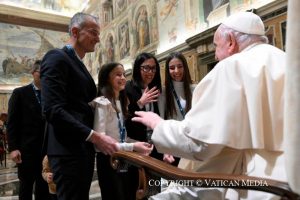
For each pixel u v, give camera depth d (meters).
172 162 2.87
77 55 2.40
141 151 2.23
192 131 1.55
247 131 1.53
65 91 2.19
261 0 6.88
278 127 1.49
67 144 2.20
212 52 8.16
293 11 0.92
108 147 2.14
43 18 17.20
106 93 3.02
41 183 4.00
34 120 3.99
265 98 1.53
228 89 1.54
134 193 3.06
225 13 7.85
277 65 1.55
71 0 18.14
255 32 1.76
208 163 1.70
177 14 9.72
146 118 1.82
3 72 16.06
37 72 4.02
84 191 2.23
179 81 3.37
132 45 12.41
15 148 3.89
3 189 7.02
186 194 1.72
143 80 3.36
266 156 1.52
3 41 16.22
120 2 13.38
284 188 1.12
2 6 15.92
